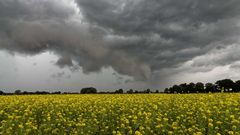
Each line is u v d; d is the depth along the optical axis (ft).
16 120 43.39
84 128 41.27
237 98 60.18
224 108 50.21
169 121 46.03
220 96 65.57
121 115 50.78
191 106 55.06
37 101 67.15
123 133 39.06
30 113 50.16
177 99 67.05
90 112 55.21
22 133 37.68
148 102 64.13
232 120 41.01
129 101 65.72
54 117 49.16
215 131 37.17
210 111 45.62
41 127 41.81
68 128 42.68
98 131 41.39
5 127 39.86
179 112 50.65
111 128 43.06
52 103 67.05
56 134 39.75
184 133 38.29
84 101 68.90
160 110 51.67
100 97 81.10
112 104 62.90
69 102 67.72
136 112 52.65
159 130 38.96
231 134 37.11
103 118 48.98
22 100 70.85
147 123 41.39
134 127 41.52
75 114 55.21
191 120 45.09
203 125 40.60
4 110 57.72
